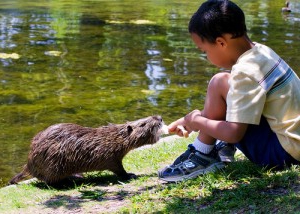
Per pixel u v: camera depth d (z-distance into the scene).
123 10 18.52
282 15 18.08
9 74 9.84
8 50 11.79
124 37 13.62
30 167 4.83
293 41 13.29
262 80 3.36
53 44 12.58
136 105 8.21
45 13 17.34
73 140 4.71
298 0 23.00
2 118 7.52
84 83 9.39
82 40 13.14
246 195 3.22
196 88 9.14
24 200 4.18
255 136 3.55
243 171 3.73
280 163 3.54
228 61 3.60
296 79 3.55
